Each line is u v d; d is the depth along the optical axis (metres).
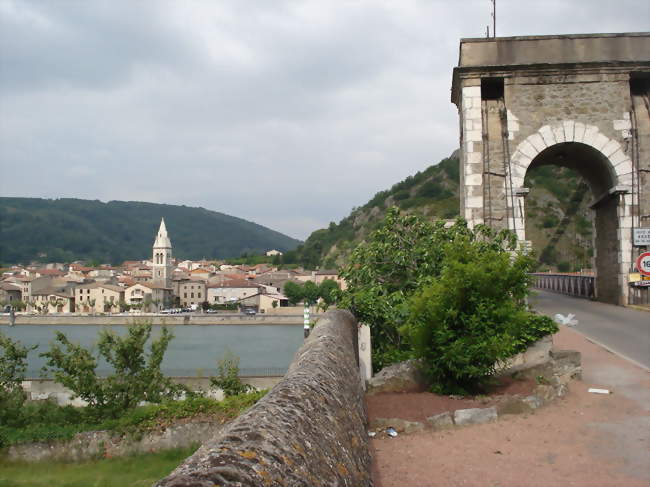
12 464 20.20
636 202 19.36
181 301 167.75
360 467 4.78
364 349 12.97
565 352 11.59
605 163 19.70
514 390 10.76
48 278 172.62
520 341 11.23
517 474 6.98
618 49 19.56
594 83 19.48
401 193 173.50
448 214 132.62
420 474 7.14
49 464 20.39
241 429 3.26
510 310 10.57
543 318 11.92
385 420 9.20
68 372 25.97
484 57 19.80
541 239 73.50
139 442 20.98
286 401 4.17
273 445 3.15
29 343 79.38
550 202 84.12
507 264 10.81
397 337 15.19
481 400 10.06
